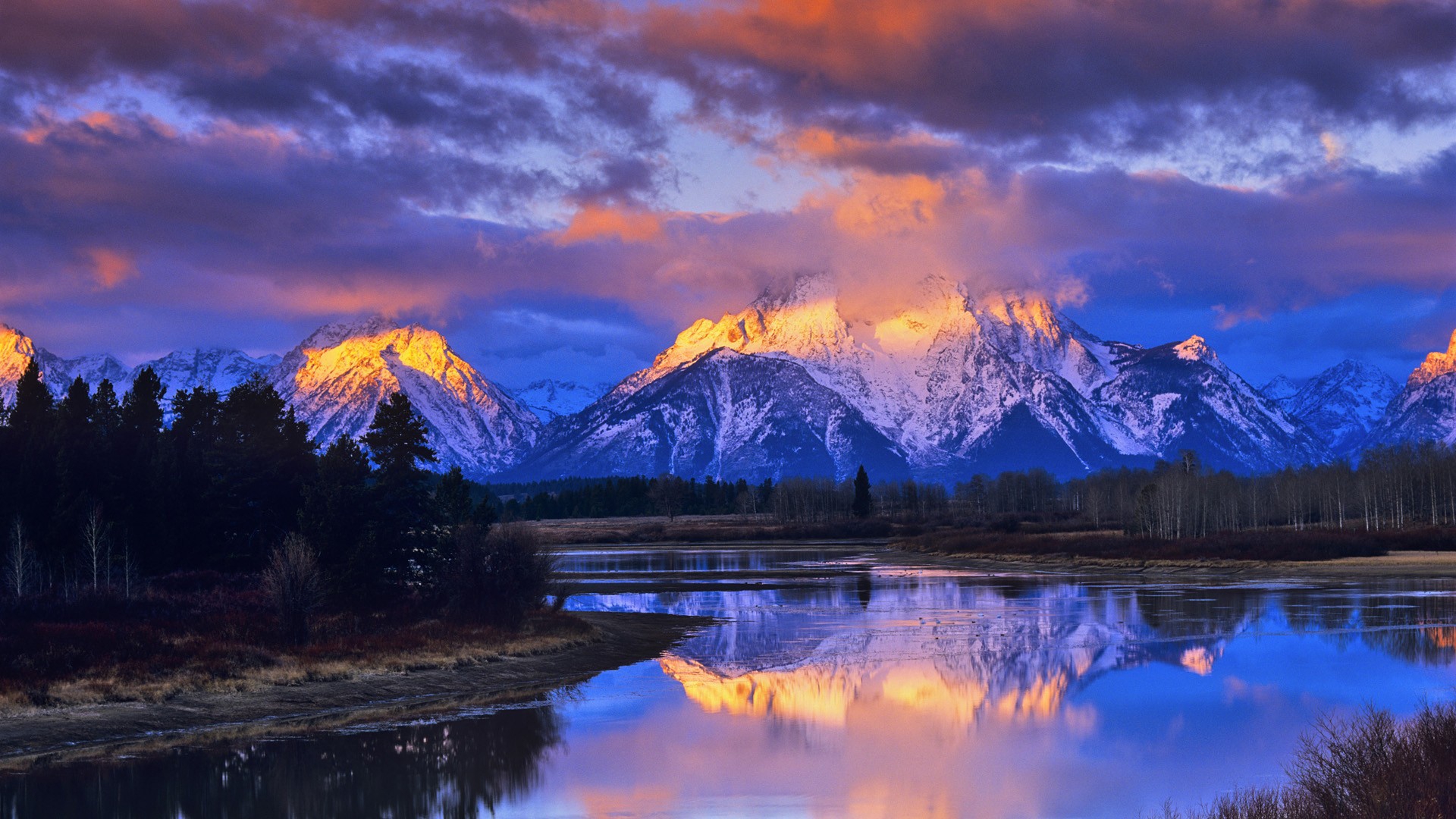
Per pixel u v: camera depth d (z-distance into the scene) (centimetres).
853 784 3625
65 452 8275
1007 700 5038
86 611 6266
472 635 6262
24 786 3616
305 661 5303
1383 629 7288
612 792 3544
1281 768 3734
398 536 7488
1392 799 2578
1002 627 7762
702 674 5862
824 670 5959
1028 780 3653
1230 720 4494
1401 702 4794
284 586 5797
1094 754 3984
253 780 3703
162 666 4938
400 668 5444
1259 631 7256
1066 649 6575
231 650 5291
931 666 6034
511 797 3500
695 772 3800
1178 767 3775
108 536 7669
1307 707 4731
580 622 7388
